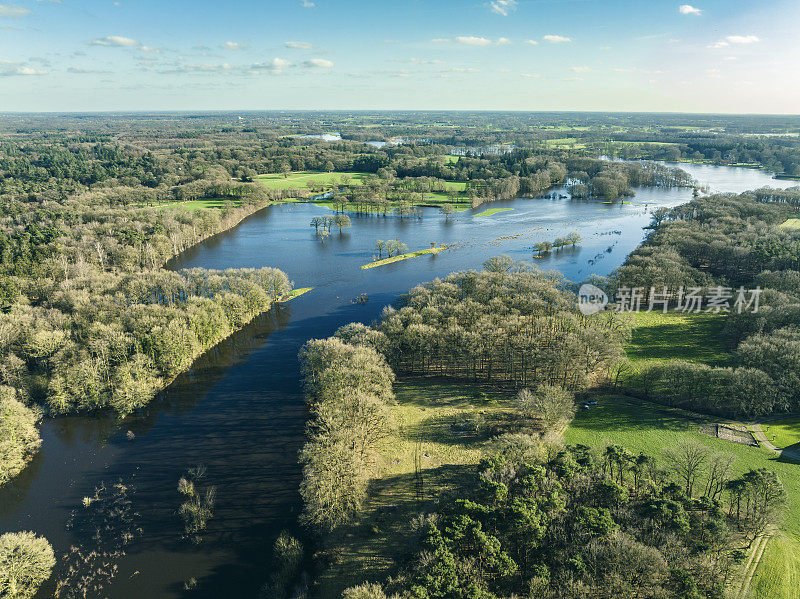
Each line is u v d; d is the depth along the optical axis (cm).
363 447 10262
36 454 11575
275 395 14000
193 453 11538
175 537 9188
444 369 15025
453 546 7400
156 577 8362
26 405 12988
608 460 9619
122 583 8256
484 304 17650
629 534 7444
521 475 8850
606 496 8412
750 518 8225
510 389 13775
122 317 15938
